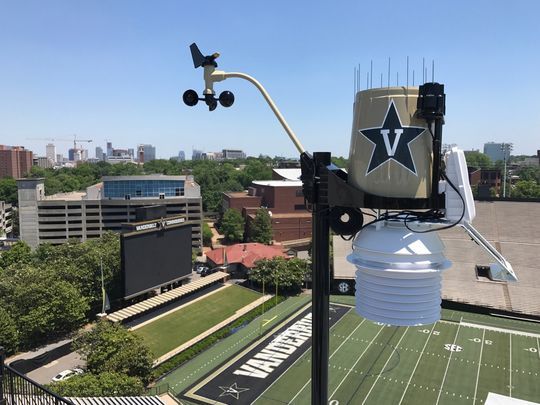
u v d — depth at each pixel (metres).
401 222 5.67
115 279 54.41
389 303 5.61
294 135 6.41
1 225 123.88
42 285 44.81
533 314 52.00
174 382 37.94
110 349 35.59
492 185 137.75
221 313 54.47
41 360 41.53
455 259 63.88
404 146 5.34
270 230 98.38
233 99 6.55
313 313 6.27
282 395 35.50
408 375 38.25
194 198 95.75
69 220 93.31
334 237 71.31
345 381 37.22
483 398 34.44
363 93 5.66
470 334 47.22
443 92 5.20
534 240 66.31
